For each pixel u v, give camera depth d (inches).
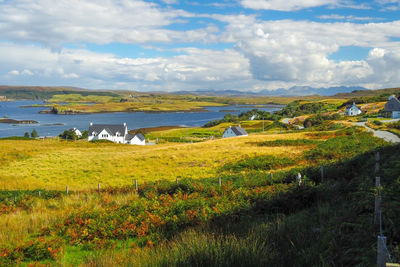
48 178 1485.0
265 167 1358.3
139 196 827.4
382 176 499.5
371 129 2481.5
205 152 2033.7
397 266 198.7
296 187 559.5
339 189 532.7
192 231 398.3
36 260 404.8
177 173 1451.8
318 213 422.3
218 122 7500.0
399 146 852.6
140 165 1755.7
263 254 278.7
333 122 3678.6
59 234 509.7
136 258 319.6
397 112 3850.9
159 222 498.0
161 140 4704.7
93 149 2655.0
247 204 518.0
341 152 1386.6
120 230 483.2
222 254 283.1
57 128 7106.3
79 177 1507.1
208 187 759.7
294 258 275.9
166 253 313.1
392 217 299.3
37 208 766.5
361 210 363.3
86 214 590.6
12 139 3373.5
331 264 251.1
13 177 1477.6
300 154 1556.3
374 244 256.5
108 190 967.0
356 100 7239.2
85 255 416.5
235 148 2123.5
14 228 549.3
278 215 459.5
